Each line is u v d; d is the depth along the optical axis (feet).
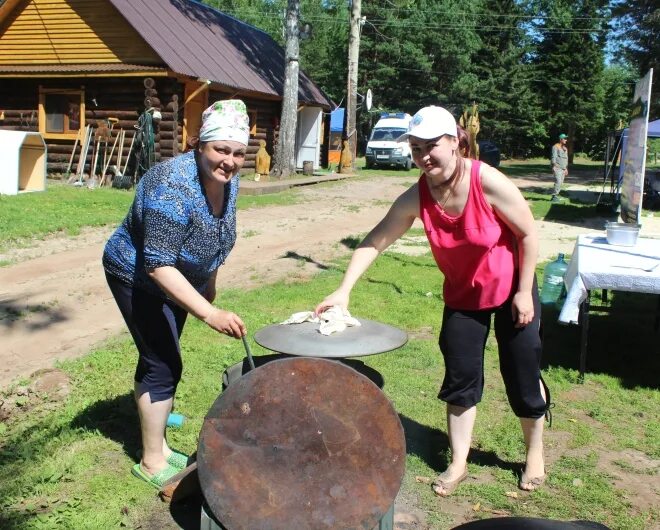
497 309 10.50
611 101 180.04
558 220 48.96
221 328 8.94
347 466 8.46
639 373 16.88
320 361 8.36
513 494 10.92
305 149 83.30
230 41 72.79
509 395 10.90
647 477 11.67
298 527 8.37
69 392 14.83
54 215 37.50
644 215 53.01
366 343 9.21
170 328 10.36
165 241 9.25
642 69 107.65
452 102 154.71
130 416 13.37
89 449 12.02
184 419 13.20
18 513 9.96
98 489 10.66
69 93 57.82
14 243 31.01
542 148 171.22
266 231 39.19
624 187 39.06
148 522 9.89
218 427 8.27
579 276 15.66
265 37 85.92
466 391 10.82
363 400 8.44
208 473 8.28
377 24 148.97
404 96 155.94
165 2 66.90
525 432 11.16
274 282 26.08
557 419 13.93
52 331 19.86
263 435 8.36
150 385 10.51
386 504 8.53
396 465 8.53
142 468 11.04
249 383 8.30
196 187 9.45
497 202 9.70
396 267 29.43
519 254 10.12
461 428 11.09
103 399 14.19
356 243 36.22
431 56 152.25
